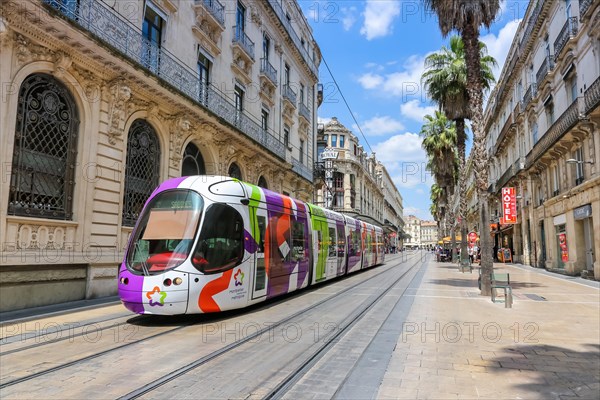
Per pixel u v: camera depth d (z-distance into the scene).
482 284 12.48
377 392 4.45
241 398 4.28
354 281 17.12
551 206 23.16
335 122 56.72
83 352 5.98
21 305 9.58
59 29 10.20
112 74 12.22
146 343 6.50
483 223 12.68
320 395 4.38
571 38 18.91
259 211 10.12
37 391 4.45
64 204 10.98
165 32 15.48
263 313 9.28
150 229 8.44
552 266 23.16
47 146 10.59
